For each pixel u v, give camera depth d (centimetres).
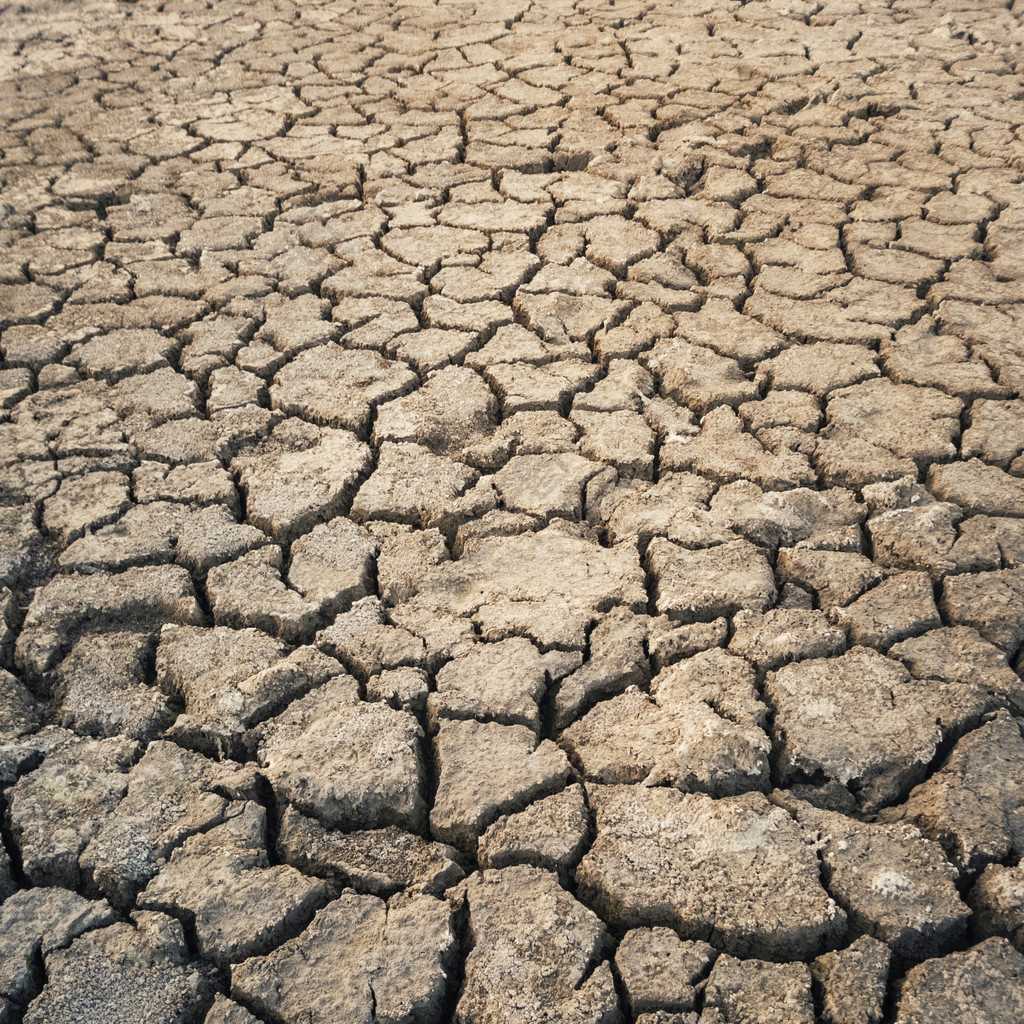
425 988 144
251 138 461
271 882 159
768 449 254
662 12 596
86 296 338
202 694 193
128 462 261
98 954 150
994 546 214
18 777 180
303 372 295
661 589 212
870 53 508
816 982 142
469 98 492
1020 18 543
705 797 167
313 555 228
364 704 189
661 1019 138
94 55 584
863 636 196
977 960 141
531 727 185
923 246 337
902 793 169
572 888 160
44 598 217
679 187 391
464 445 264
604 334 304
